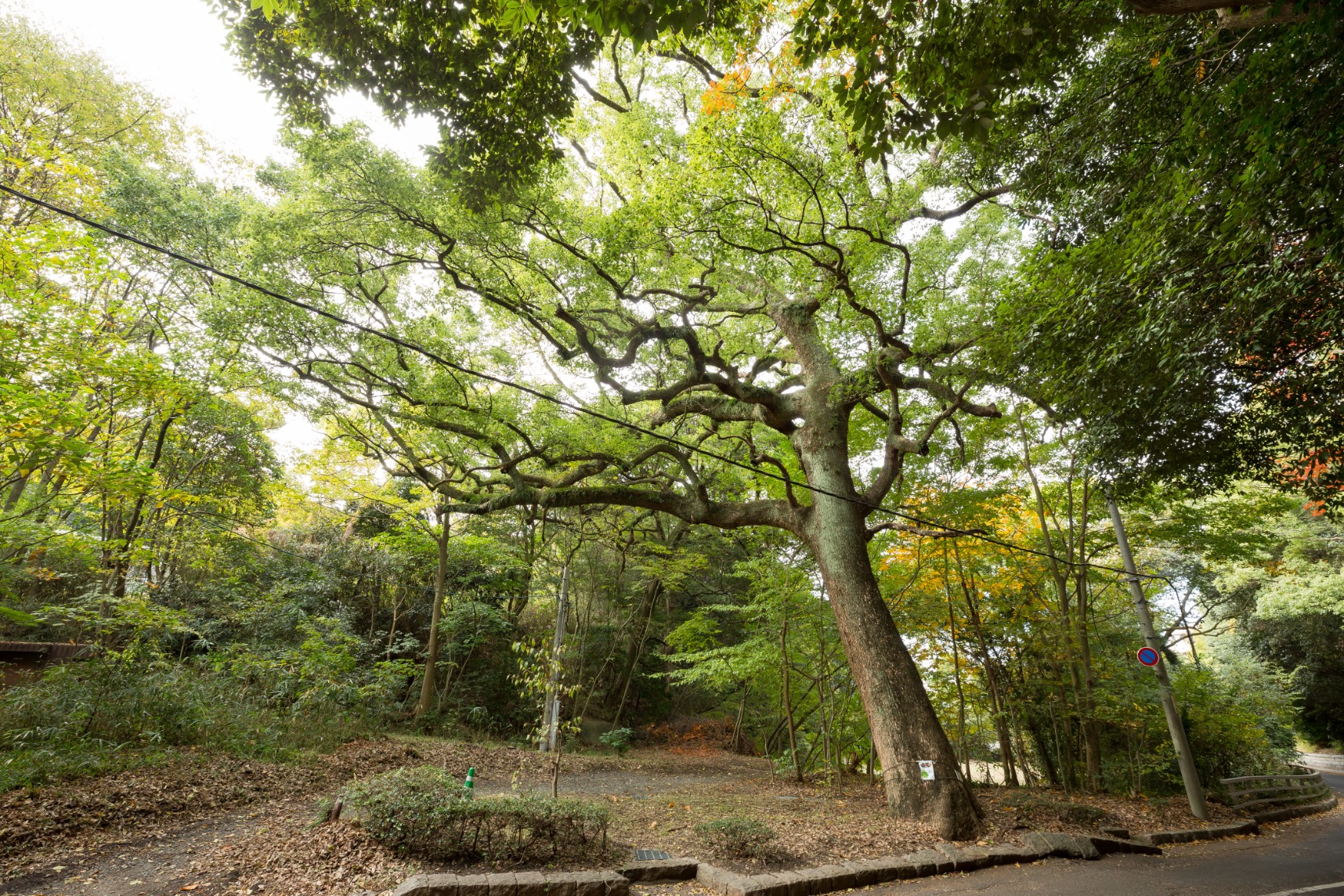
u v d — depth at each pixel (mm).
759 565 14117
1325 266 4547
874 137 5062
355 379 13492
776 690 16859
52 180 14523
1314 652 22297
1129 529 12797
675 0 4047
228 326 11625
